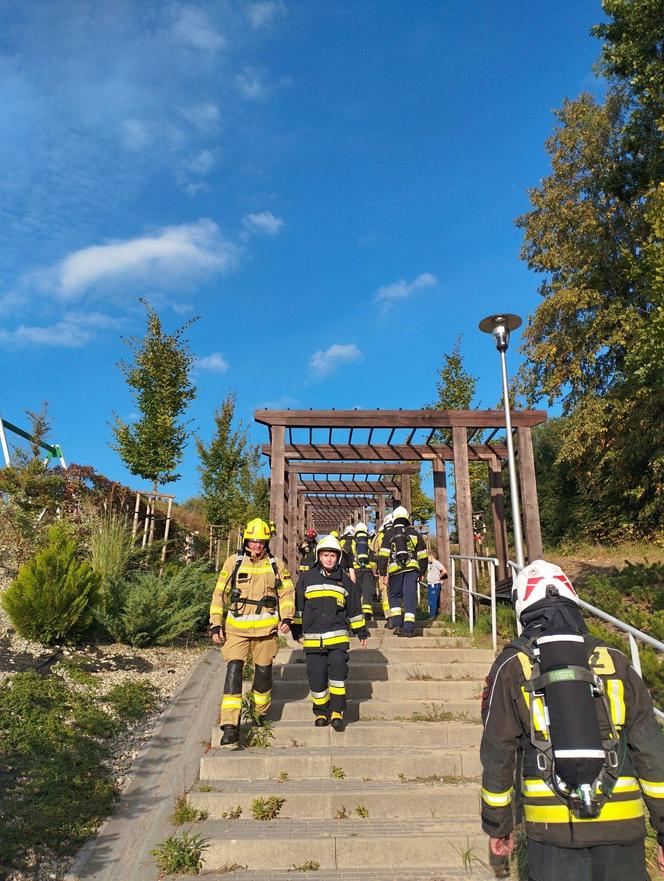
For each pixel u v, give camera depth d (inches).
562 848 87.7
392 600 339.9
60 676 264.8
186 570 397.7
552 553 826.2
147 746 221.8
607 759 88.7
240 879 153.9
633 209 700.0
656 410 642.8
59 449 629.3
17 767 188.9
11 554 376.2
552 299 747.4
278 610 221.5
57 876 150.3
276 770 199.0
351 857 161.8
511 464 315.3
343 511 1015.0
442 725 224.4
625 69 570.9
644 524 772.0
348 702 239.5
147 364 529.7
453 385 702.5
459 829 171.0
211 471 709.9
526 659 97.2
